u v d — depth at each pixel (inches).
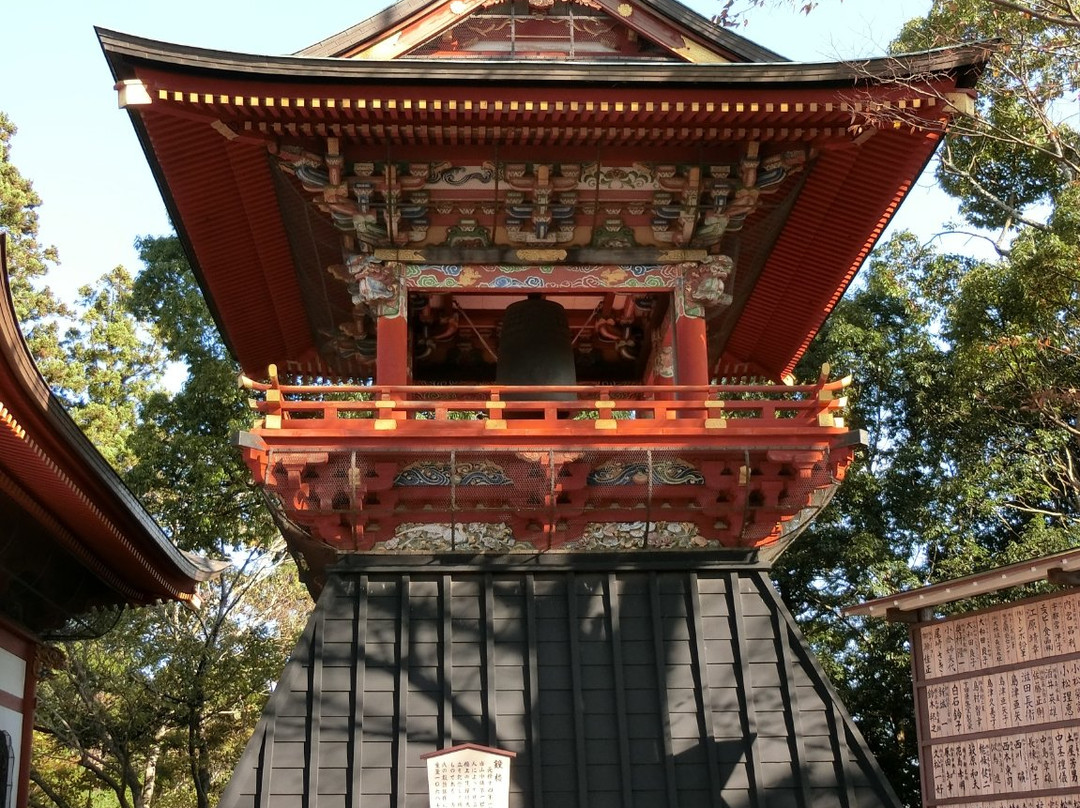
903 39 1208.8
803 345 1006.4
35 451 636.1
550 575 680.4
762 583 682.2
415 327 904.9
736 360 1053.2
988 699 596.7
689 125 676.7
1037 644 574.2
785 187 768.9
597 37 748.6
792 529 693.9
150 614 1453.0
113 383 1797.5
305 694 633.0
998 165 1338.6
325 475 660.1
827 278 898.7
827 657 1298.0
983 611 602.5
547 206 729.0
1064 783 548.1
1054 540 1133.7
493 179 724.7
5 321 524.7
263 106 650.8
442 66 632.4
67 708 1392.7
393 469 665.6
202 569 1018.1
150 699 1422.2
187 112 661.3
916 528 1285.7
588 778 619.8
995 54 854.5
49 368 1723.7
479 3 736.3
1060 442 1238.9
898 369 1341.0
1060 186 1327.5
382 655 648.4
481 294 850.1
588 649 657.0
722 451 665.6
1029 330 1217.4
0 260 502.3
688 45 737.6
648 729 635.5
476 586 673.6
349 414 1376.7
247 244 847.1
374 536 680.4
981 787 593.0
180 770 1536.7
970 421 1282.0
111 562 885.2
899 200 795.4
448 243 744.3
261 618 1592.0
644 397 925.8
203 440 1416.1
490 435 660.1
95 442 1640.0
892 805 613.6
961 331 1269.7
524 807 606.9
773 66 641.6
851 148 733.3
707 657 657.6
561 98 646.5
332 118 665.0
